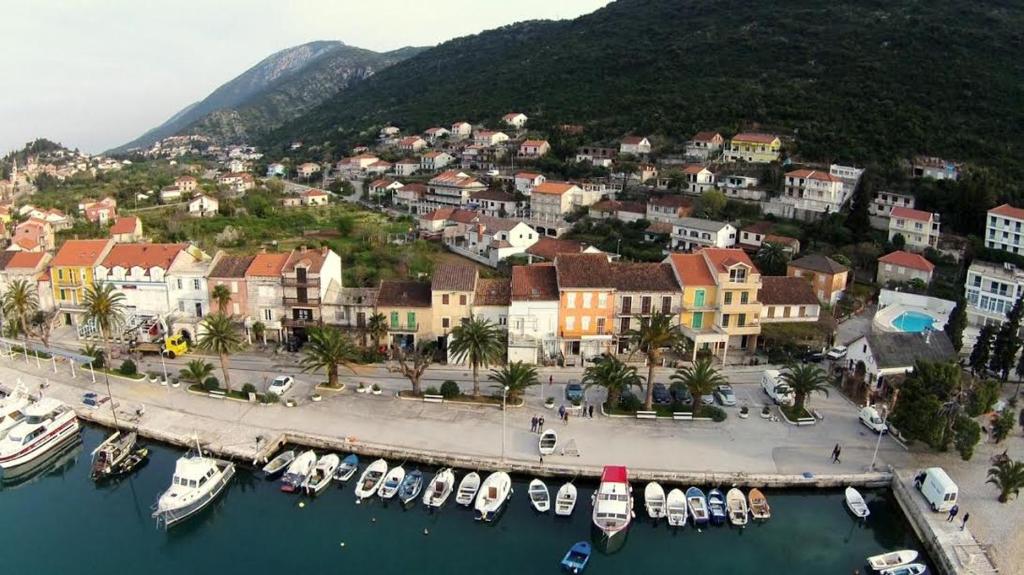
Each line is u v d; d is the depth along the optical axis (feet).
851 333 329.31
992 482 204.74
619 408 247.09
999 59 628.69
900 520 198.29
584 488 208.33
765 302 320.09
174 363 289.74
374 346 296.71
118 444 222.07
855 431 238.89
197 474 201.57
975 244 424.46
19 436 226.99
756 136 615.98
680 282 296.92
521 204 621.31
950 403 224.33
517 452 218.38
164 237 498.69
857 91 642.22
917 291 374.22
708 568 177.17
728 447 224.33
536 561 178.09
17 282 312.91
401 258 456.45
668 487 207.21
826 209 492.54
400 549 182.70
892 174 517.55
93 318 313.94
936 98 597.52
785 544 187.93
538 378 273.95
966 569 167.94
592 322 289.33
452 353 253.44
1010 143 529.86
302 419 239.30
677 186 593.01
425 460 215.72
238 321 309.22
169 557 182.19
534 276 296.71
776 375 262.88
